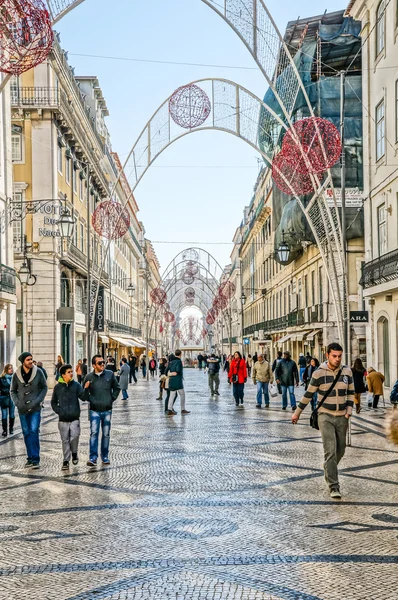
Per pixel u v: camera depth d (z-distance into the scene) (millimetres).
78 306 37844
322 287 34875
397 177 22234
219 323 102750
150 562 5648
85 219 40469
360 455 11227
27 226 31188
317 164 16422
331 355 8227
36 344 31125
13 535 6586
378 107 24797
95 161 42250
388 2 23141
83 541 6328
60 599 4832
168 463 10711
